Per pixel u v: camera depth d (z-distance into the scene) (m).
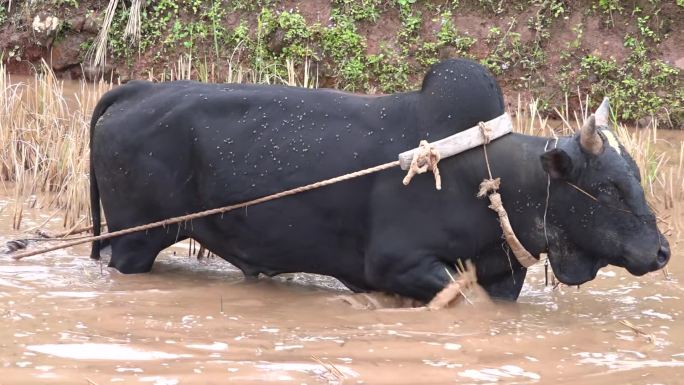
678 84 12.69
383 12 13.66
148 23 14.37
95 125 6.91
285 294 6.64
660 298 6.79
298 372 5.09
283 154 6.44
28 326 5.68
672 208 9.30
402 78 13.33
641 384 5.13
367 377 5.07
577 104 12.87
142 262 6.93
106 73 14.44
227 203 6.55
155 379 4.93
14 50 14.70
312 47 13.63
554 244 6.27
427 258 6.26
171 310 6.14
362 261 6.49
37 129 10.07
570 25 13.13
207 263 7.45
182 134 6.61
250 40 13.88
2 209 8.82
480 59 13.21
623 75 12.80
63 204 9.03
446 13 13.41
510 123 6.36
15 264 7.03
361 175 6.25
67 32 14.58
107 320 5.86
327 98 6.55
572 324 6.12
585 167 6.05
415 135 6.32
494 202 6.19
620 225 6.05
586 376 5.23
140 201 6.77
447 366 5.28
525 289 6.98
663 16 12.95
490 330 5.91
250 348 5.44
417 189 6.24
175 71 13.99
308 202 6.40
